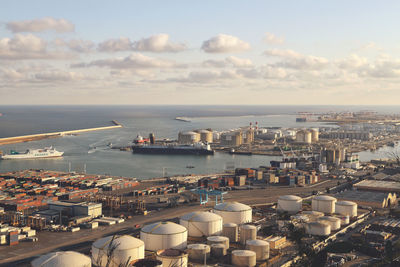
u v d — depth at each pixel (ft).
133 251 494.18
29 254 568.00
